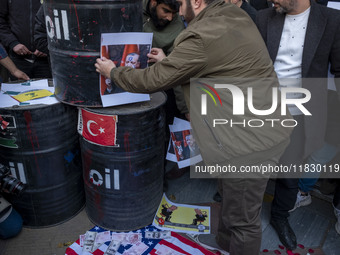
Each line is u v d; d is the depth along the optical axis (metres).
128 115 1.94
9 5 2.77
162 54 2.04
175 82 1.55
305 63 1.91
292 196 2.24
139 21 1.87
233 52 1.51
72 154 2.30
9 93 2.23
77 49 1.79
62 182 2.29
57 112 2.08
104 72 1.77
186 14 1.70
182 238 2.29
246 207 1.77
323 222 2.51
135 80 1.60
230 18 1.53
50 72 3.07
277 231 2.36
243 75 1.55
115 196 2.22
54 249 2.19
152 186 2.29
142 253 2.16
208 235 2.35
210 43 1.46
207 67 1.52
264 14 2.09
